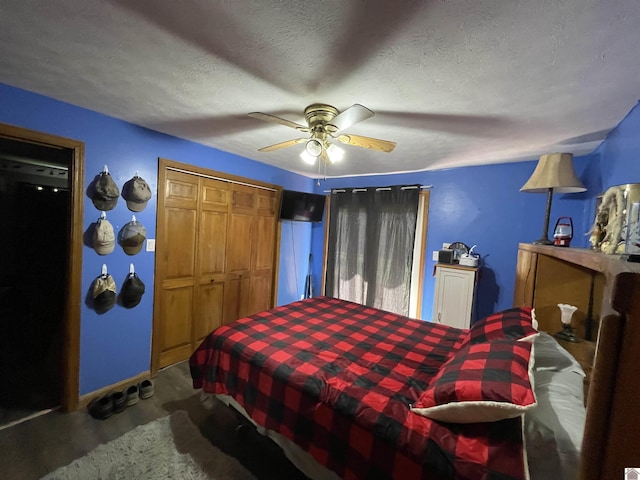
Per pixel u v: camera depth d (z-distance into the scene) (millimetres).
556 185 1908
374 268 3855
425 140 2262
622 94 1416
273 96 1634
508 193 2965
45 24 1095
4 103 1651
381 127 2020
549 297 1816
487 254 3092
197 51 1239
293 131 2275
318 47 1165
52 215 2250
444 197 3367
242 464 1660
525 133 2035
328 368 1551
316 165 3475
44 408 2066
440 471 951
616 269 406
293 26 1045
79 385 2104
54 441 1773
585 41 1040
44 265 2275
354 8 937
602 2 856
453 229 3305
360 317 2518
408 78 1368
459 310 2863
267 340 1892
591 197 2395
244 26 1059
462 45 1105
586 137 2068
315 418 1317
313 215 4059
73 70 1458
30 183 2240
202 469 1611
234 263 3309
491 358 1253
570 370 1324
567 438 930
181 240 2758
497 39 1059
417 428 1100
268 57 1255
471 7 908
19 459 1630
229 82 1506
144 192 2299
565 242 1780
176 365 2783
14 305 2301
